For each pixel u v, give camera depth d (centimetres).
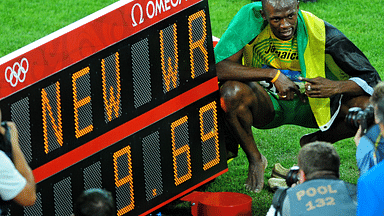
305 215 1546
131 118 2114
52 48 1930
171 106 2200
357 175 2759
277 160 2980
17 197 1536
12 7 5272
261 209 2414
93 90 2022
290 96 2364
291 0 2273
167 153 2223
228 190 2631
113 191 2122
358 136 1958
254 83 2444
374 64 4225
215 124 2339
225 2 5394
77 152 2028
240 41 2405
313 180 1591
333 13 5062
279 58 2462
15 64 1878
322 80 2375
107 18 2008
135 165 2155
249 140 2491
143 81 2119
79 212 1356
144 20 2083
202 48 2241
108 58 2033
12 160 1602
